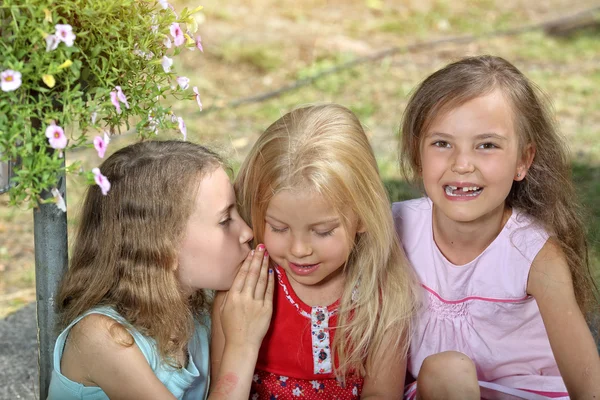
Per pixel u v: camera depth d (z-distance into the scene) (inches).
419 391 77.5
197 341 82.1
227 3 299.7
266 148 75.3
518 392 82.8
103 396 74.6
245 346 76.2
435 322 86.0
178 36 71.9
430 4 328.8
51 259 76.2
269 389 82.9
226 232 76.4
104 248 75.8
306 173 72.5
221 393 74.1
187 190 74.5
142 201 74.6
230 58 239.9
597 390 77.3
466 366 75.2
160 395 72.1
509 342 85.7
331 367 81.5
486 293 83.4
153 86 73.2
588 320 94.8
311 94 222.1
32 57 63.7
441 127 77.7
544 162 83.6
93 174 65.5
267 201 74.9
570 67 259.0
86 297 75.2
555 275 80.4
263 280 78.2
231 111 206.4
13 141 63.8
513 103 78.4
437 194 79.6
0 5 63.4
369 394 81.7
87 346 72.7
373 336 81.4
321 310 80.8
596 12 326.6
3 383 99.3
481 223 81.2
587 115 214.7
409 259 86.1
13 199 65.3
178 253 75.5
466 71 79.1
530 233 82.1
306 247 74.4
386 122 205.0
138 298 74.7
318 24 288.7
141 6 71.2
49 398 76.7
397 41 277.0
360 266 79.7
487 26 303.9
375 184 77.5
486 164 77.0
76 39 67.9
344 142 75.2
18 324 115.3
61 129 63.2
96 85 70.4
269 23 283.0
